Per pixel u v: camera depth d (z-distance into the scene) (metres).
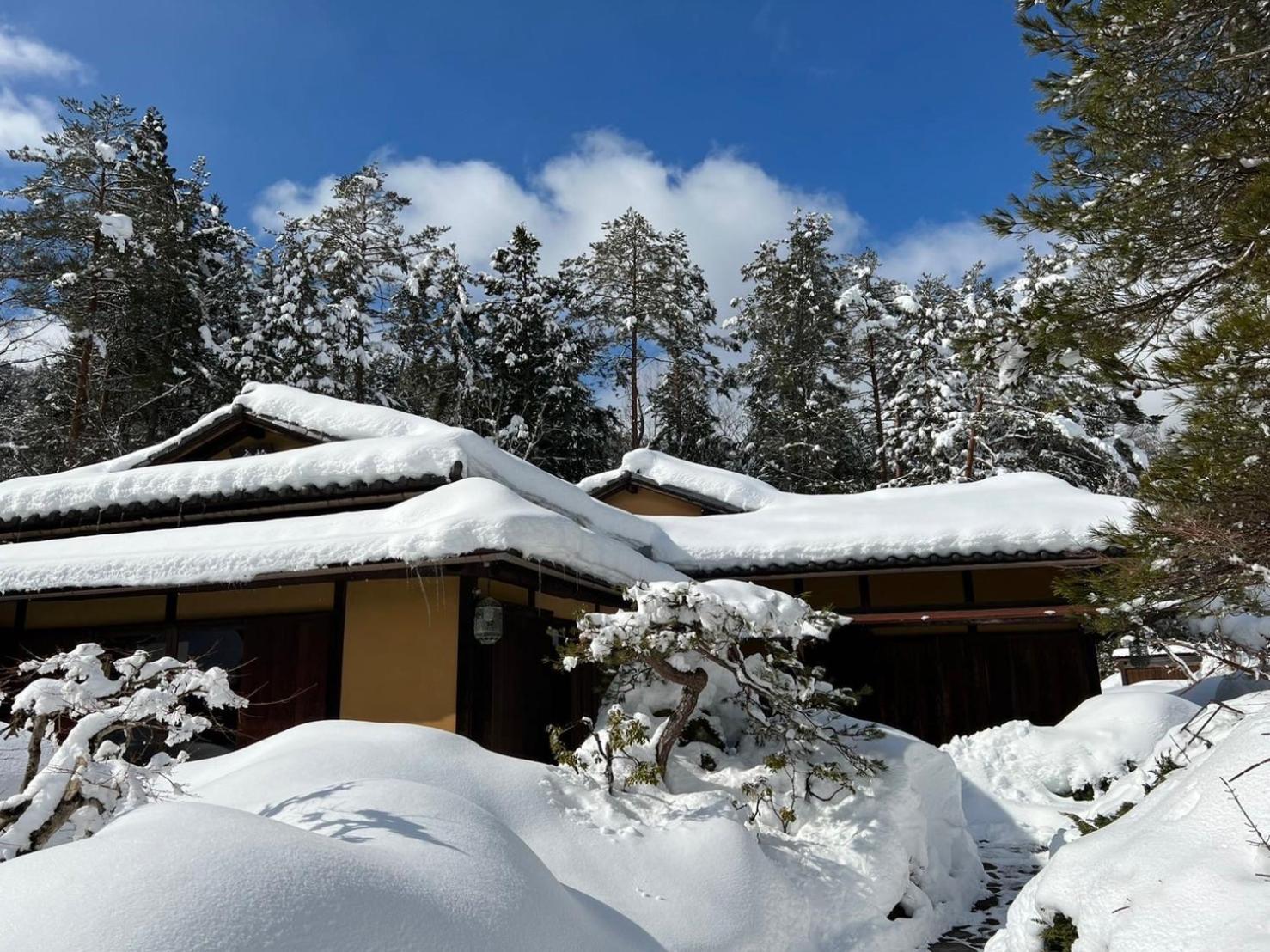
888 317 30.45
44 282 20.88
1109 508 12.59
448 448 10.04
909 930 5.98
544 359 27.42
